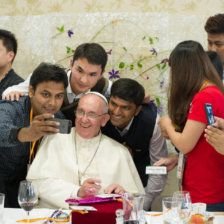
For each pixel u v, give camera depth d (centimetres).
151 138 306
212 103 220
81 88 290
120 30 364
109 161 272
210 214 196
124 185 269
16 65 375
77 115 270
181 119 236
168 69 362
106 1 364
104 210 195
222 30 296
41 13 369
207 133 208
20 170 273
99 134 280
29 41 372
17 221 198
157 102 365
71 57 369
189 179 237
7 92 297
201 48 235
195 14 359
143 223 184
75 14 367
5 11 372
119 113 280
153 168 260
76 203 206
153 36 362
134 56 366
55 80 252
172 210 181
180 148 230
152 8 361
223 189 228
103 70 293
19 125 262
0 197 185
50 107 257
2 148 261
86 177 267
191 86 229
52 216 201
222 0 357
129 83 280
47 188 251
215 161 226
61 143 273
